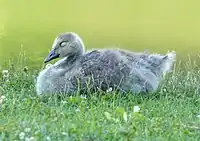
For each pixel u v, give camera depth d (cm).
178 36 2442
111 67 1355
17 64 1725
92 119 1090
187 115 1166
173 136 1004
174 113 1177
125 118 1087
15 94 1318
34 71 1602
